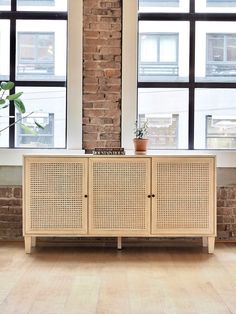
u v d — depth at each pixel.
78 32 4.74
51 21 4.89
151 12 4.89
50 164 4.23
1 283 3.30
